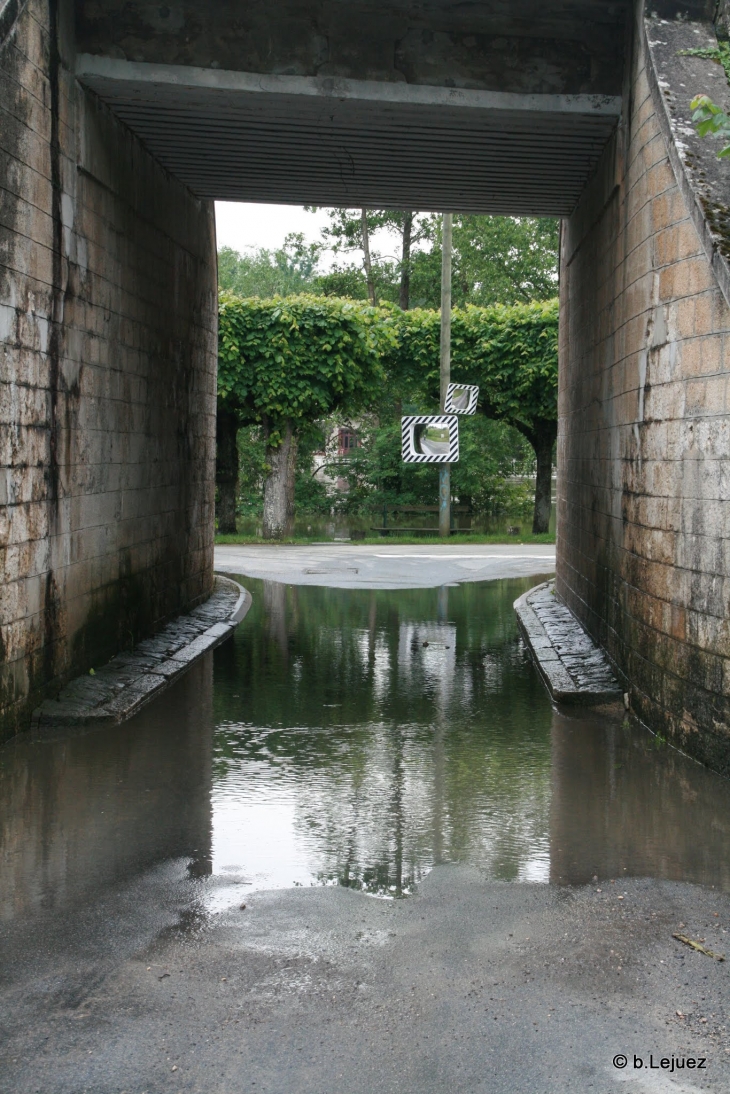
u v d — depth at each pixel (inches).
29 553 316.5
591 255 467.5
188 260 538.6
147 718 346.6
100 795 267.7
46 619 334.3
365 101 379.6
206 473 600.4
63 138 341.4
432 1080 144.3
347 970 175.8
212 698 377.4
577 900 204.7
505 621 562.6
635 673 355.6
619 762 299.1
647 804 262.4
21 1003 164.7
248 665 439.5
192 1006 163.8
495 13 378.0
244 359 970.1
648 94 341.4
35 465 318.7
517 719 350.6
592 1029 157.6
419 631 528.4
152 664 414.3
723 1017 161.3
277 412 994.7
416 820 251.3
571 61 384.8
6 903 202.1
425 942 186.2
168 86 366.3
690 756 300.8
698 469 291.7
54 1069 146.6
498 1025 158.4
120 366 413.1
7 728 308.8
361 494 1386.6
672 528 312.3
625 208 378.9
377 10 376.8
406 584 719.1
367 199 534.0
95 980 171.9
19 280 302.2
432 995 167.3
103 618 395.9
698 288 291.1
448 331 1042.1
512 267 1574.8
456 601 639.1
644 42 348.2
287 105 387.2
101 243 384.5
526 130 408.5
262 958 179.9
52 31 331.9
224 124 410.3
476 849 232.4
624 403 378.9
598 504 439.8
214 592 629.9
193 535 563.5
